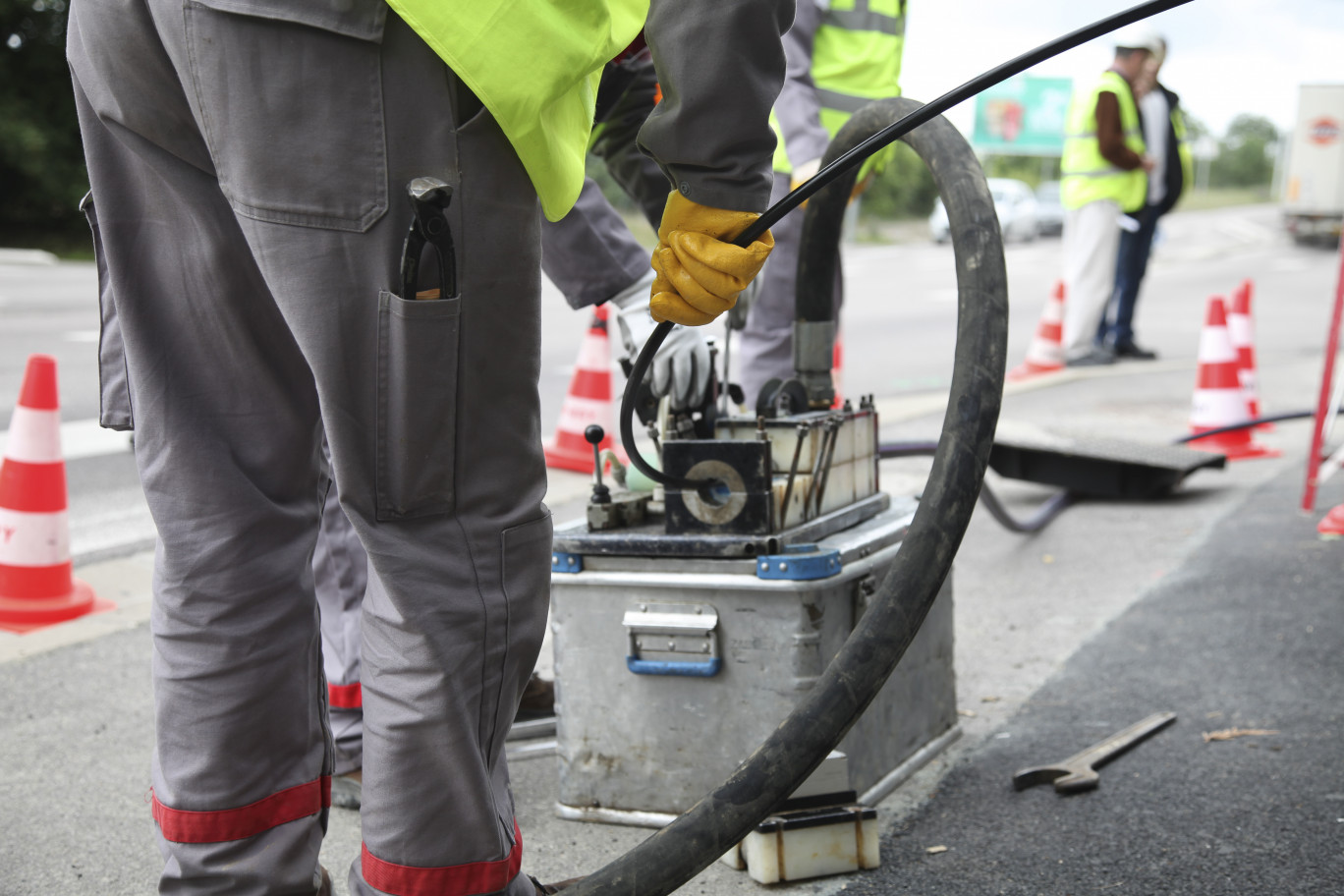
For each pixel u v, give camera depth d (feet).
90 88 3.98
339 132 3.64
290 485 4.45
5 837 6.18
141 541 12.42
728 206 4.11
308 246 3.70
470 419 3.95
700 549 5.81
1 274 53.06
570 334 33.17
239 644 4.25
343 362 3.77
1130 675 8.15
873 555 6.18
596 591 6.04
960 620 9.57
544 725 7.37
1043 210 108.58
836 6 11.32
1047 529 12.31
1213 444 16.16
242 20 3.59
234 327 4.17
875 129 5.82
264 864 4.30
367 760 4.08
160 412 4.22
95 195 4.15
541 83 3.74
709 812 4.25
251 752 4.29
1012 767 6.77
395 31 3.64
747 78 3.90
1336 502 12.80
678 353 6.15
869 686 4.35
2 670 8.59
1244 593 9.76
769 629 5.75
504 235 3.89
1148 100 24.45
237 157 3.68
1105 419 18.72
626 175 7.61
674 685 5.96
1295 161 79.97
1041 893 5.37
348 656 6.35
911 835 5.98
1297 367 24.47
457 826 4.02
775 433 6.18
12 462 9.77
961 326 4.83
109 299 4.55
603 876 4.21
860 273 61.98
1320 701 7.49
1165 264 68.28
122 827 6.29
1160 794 6.32
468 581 3.99
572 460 15.11
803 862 5.55
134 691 8.23
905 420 18.62
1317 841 5.74
